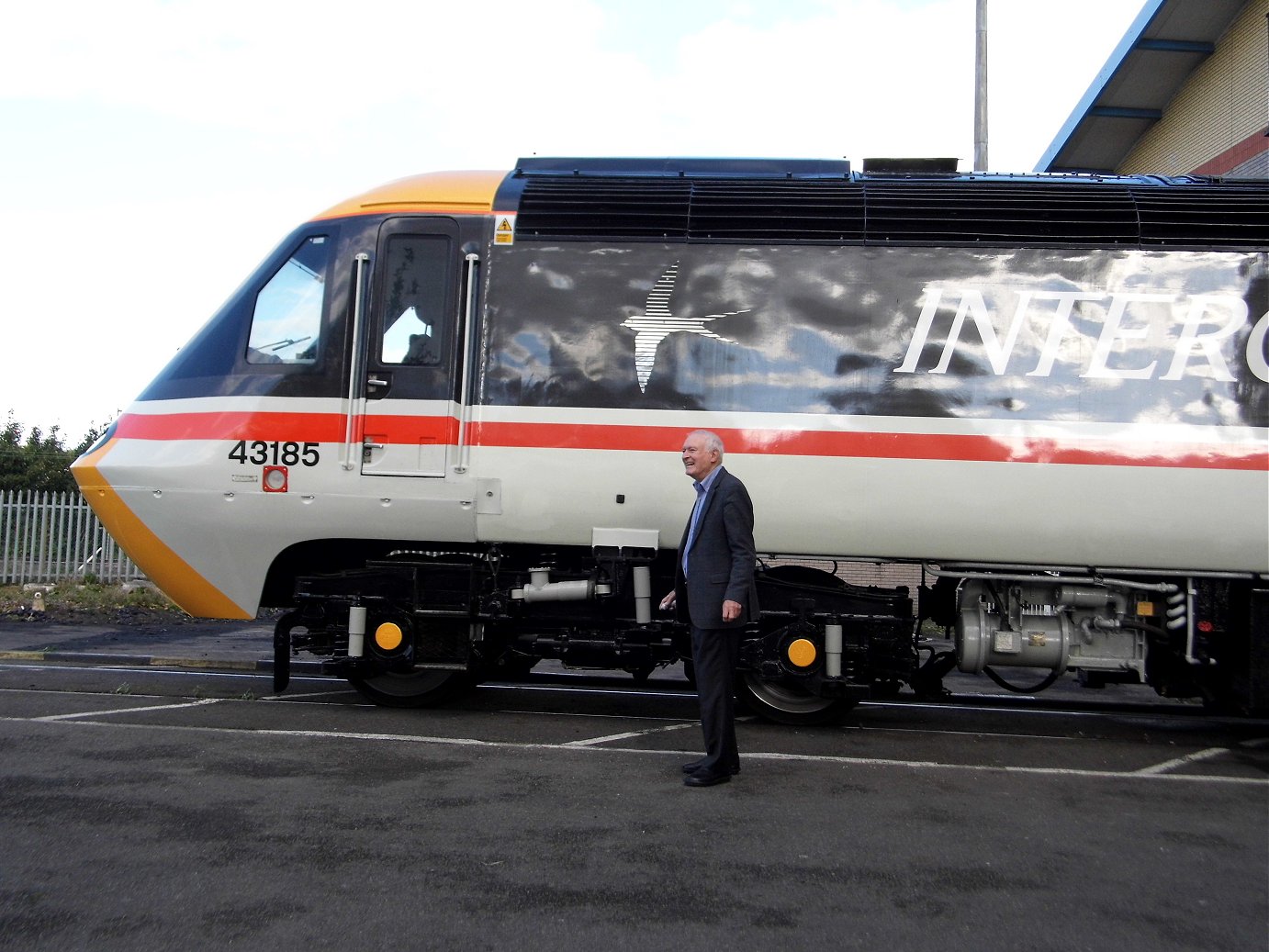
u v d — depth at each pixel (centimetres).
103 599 1380
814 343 676
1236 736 728
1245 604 677
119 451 712
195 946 332
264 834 436
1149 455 651
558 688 865
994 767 601
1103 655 696
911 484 661
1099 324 666
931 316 672
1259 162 1291
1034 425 658
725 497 538
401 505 686
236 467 694
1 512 1527
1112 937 356
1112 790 554
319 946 334
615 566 681
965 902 384
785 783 546
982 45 1433
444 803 488
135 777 518
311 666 931
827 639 681
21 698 735
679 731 676
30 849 412
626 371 683
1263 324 659
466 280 700
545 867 409
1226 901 391
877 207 690
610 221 701
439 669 723
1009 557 666
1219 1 1321
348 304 702
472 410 689
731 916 365
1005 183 707
